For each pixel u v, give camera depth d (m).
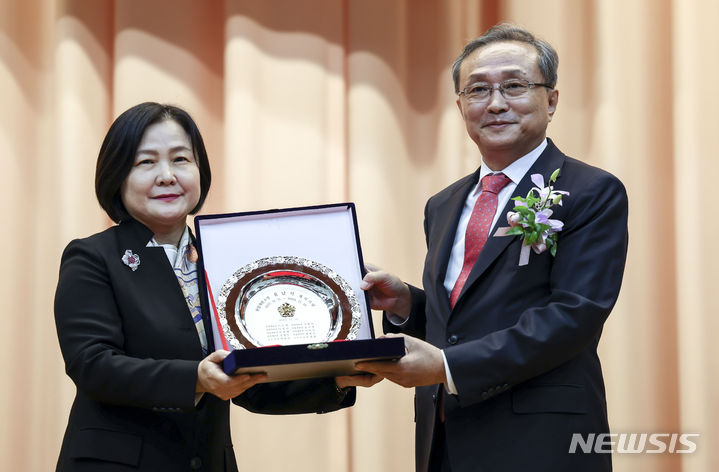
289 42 10.52
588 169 6.96
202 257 6.87
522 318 6.45
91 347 6.33
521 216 6.61
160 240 7.06
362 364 6.24
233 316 6.62
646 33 10.06
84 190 10.13
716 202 9.57
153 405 6.25
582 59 10.24
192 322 6.67
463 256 7.12
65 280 6.57
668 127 10.01
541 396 6.46
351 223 7.11
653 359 9.75
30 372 10.10
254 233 7.00
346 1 10.74
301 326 6.66
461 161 10.36
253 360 5.91
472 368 6.30
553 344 6.30
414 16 10.95
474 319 6.69
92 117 10.39
